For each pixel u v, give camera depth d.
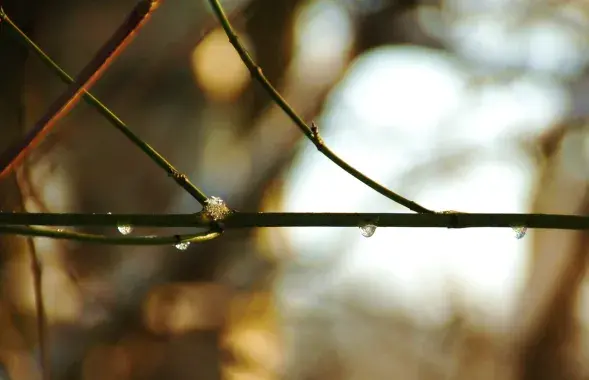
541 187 2.71
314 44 2.24
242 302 1.85
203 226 1.12
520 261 2.81
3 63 1.35
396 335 3.13
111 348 1.59
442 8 2.53
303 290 2.48
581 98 2.67
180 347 1.67
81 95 1.11
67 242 1.56
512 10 2.69
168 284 1.74
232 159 1.97
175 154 1.80
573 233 2.63
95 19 1.56
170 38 1.69
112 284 1.63
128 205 1.66
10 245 1.37
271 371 1.88
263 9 2.02
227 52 1.88
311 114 2.16
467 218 1.12
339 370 2.92
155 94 1.75
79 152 1.55
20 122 1.29
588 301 2.65
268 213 1.12
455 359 3.02
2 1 1.43
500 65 2.73
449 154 2.72
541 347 2.69
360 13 2.38
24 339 1.35
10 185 1.22
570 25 2.68
